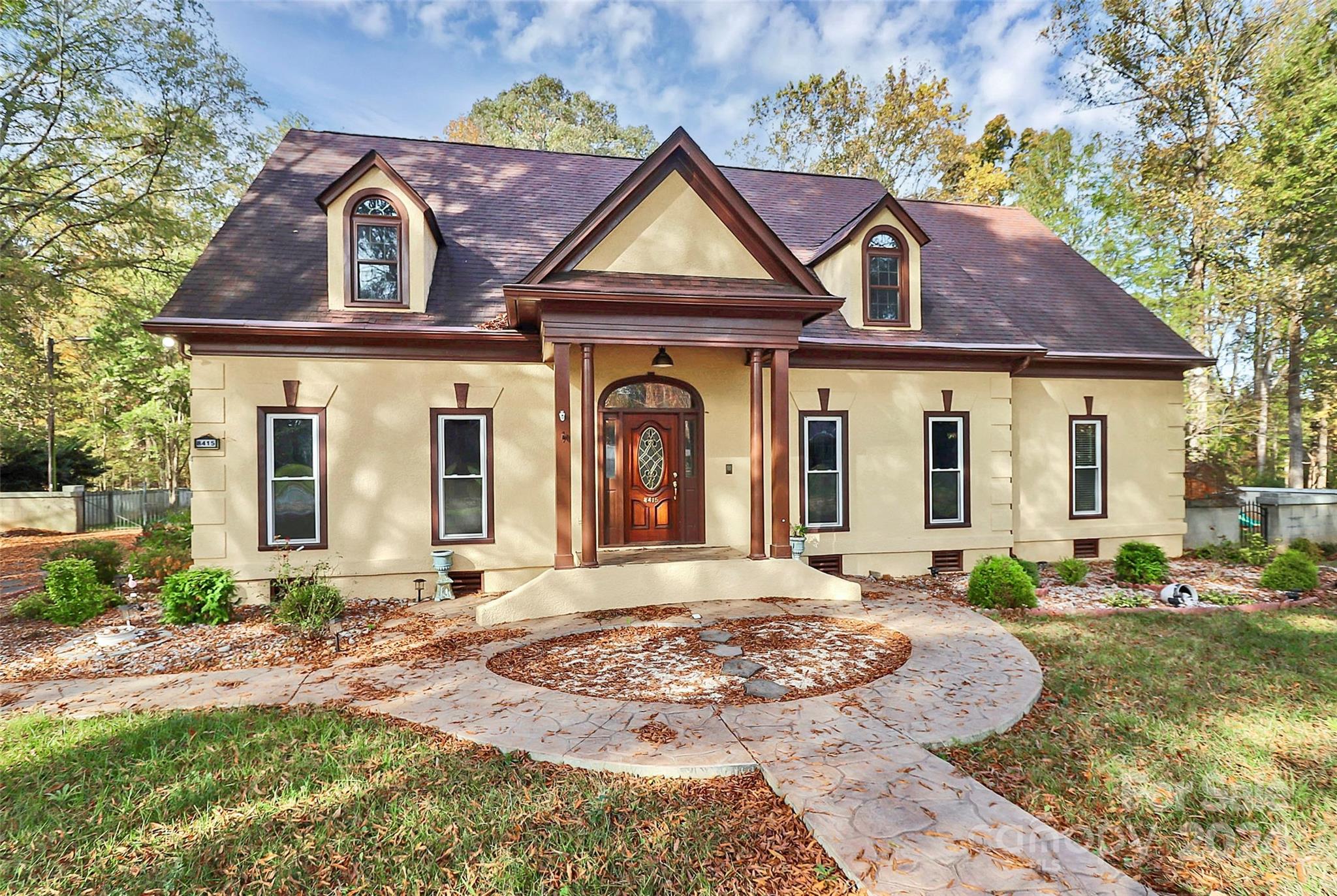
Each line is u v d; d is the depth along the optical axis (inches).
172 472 966.4
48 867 128.6
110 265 601.0
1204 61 704.4
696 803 152.1
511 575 395.9
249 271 370.6
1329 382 690.2
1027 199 1171.9
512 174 497.4
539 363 397.7
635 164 534.9
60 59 527.5
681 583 356.2
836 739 181.6
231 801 153.1
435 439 380.8
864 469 439.2
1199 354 497.7
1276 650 272.4
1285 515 541.3
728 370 434.0
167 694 227.6
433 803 150.9
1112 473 499.5
